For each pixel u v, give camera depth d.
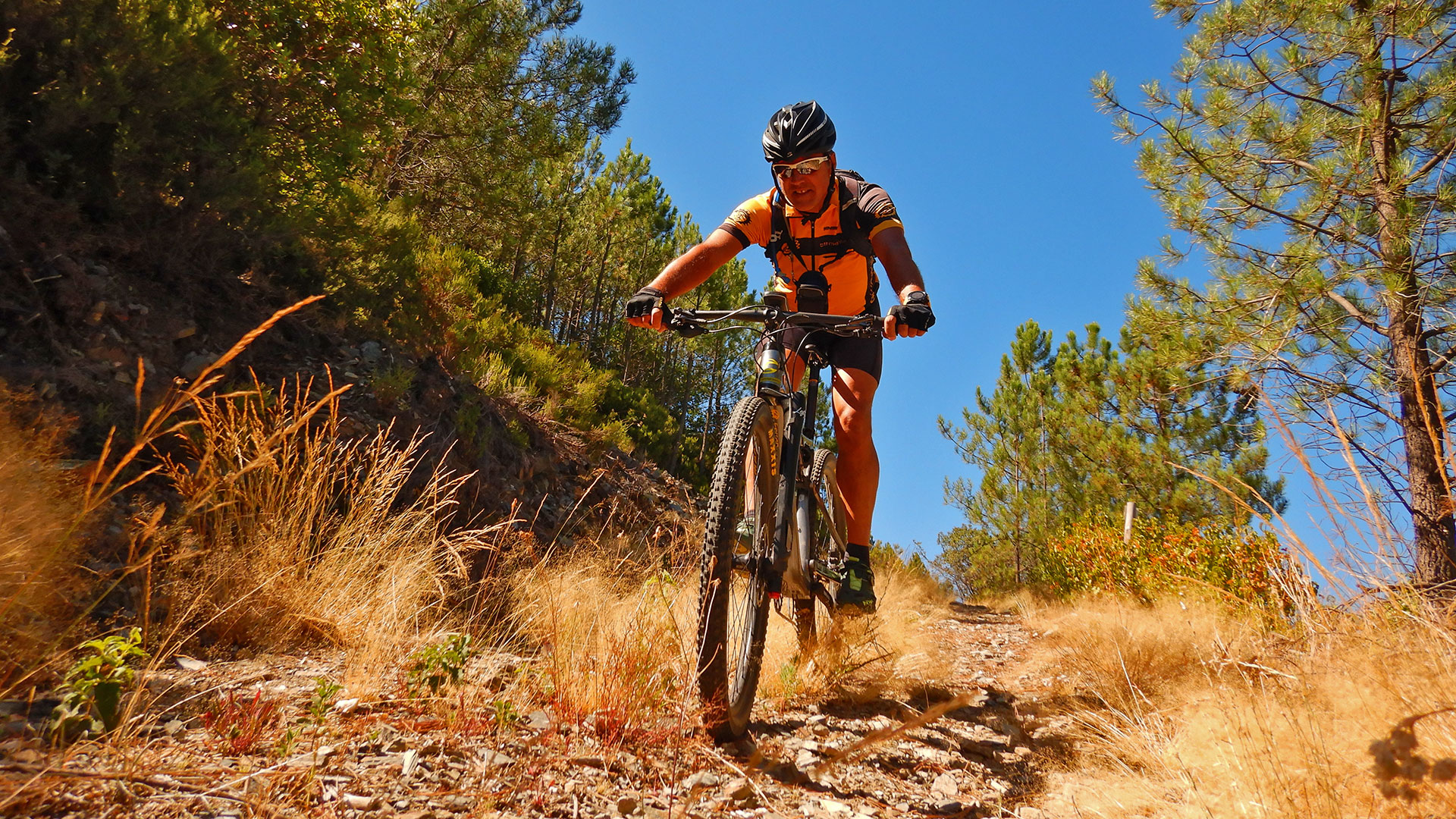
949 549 25.70
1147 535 7.88
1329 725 1.85
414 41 8.39
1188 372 8.67
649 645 2.36
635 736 2.04
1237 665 2.52
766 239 2.97
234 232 4.58
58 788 1.37
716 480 2.29
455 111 14.50
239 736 1.67
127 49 3.97
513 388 8.30
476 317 9.58
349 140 6.16
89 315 3.56
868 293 3.00
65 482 2.51
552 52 17.20
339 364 4.84
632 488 8.05
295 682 2.20
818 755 2.21
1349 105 7.73
